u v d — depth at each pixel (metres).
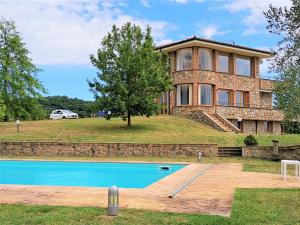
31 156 29.55
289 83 22.47
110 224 8.83
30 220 9.08
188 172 19.70
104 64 35.50
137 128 36.72
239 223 8.98
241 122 47.75
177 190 13.87
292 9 21.08
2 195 12.78
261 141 31.70
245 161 26.36
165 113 47.91
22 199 12.03
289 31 21.53
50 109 87.00
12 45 46.22
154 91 36.09
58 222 8.95
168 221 9.12
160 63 37.09
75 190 13.95
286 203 11.48
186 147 29.08
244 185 15.25
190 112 43.72
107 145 29.45
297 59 22.05
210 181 16.44
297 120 24.02
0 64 45.47
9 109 45.66
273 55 22.61
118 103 34.47
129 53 35.56
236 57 49.38
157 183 15.84
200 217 9.48
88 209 10.34
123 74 35.53
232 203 11.43
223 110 45.38
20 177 21.73
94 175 22.42
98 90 35.66
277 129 51.84
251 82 50.28
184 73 45.53
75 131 35.47
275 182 16.14
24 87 46.88
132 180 20.42
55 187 14.77
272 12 21.69
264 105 54.03
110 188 9.80
